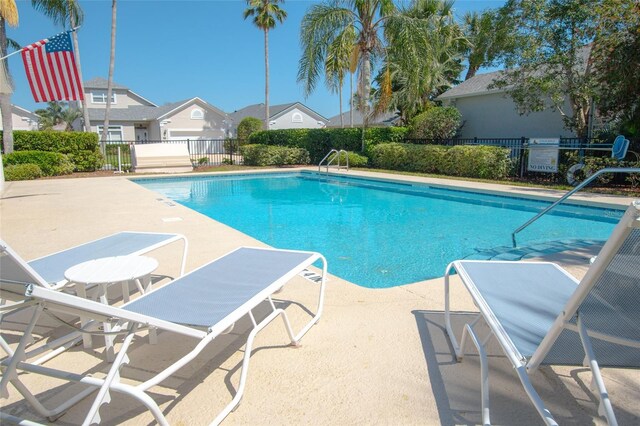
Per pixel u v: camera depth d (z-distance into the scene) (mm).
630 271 1418
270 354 2586
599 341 1671
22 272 1981
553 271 2760
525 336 1888
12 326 3014
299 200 11164
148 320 1777
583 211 8406
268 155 19391
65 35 8648
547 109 15641
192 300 2336
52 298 1468
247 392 2193
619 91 10383
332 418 1985
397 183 12977
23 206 8461
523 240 6438
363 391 2193
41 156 14969
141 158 17047
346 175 15195
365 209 9641
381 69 17656
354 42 16969
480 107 18766
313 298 3506
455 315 3109
